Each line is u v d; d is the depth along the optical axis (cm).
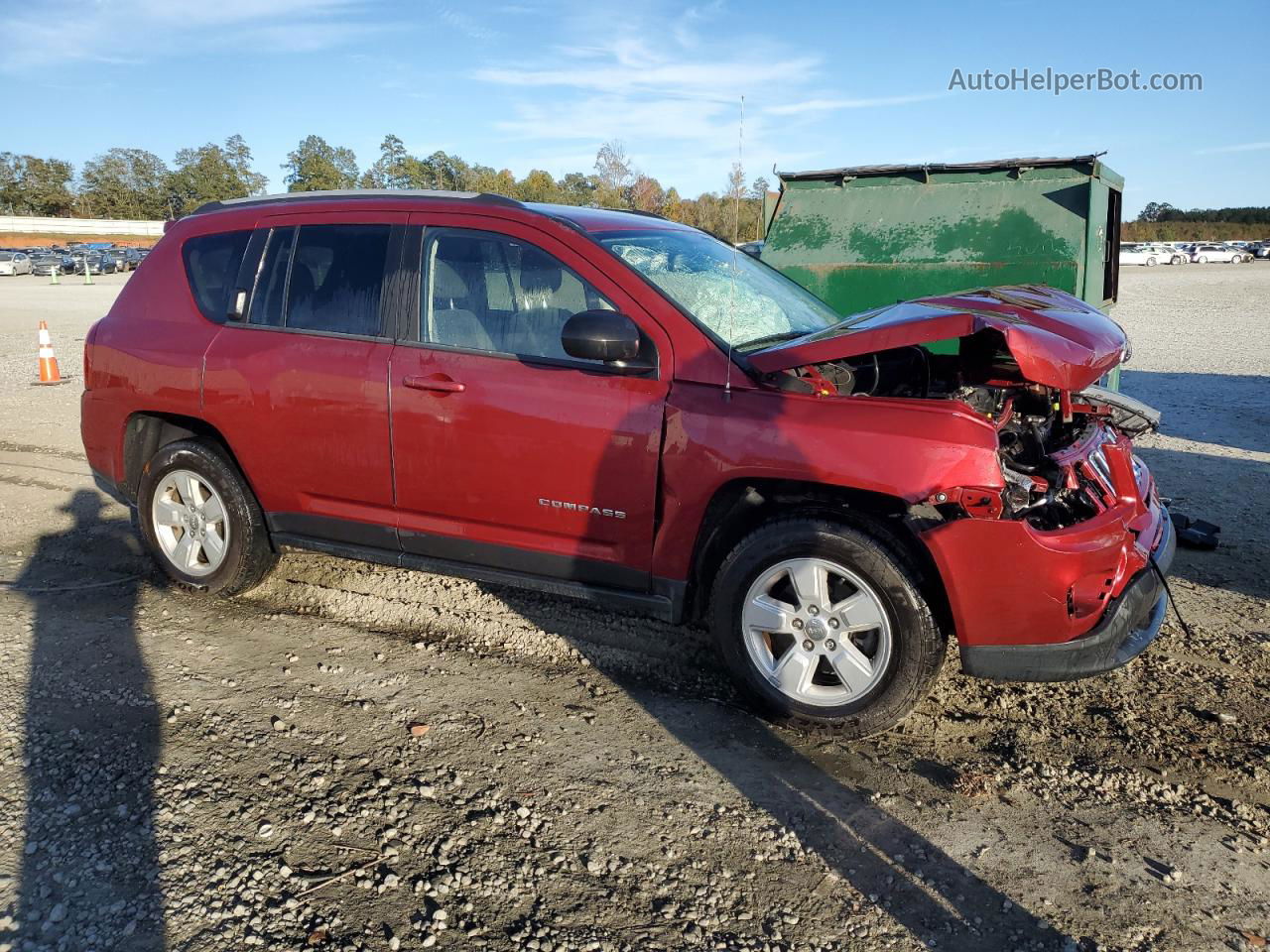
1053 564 315
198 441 466
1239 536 582
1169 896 271
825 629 342
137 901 260
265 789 314
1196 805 315
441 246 407
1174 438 871
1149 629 359
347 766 329
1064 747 351
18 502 640
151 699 372
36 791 309
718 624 362
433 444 396
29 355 1467
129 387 469
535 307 387
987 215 747
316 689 384
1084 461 366
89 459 499
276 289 440
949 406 326
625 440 361
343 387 411
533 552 391
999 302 367
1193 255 6656
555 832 296
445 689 387
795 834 298
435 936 251
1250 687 394
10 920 253
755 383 350
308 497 436
